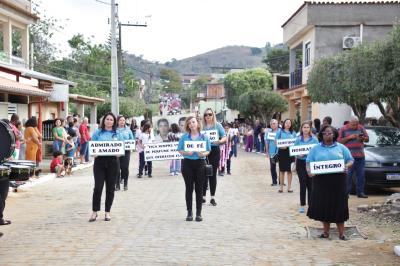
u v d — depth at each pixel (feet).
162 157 46.19
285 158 46.55
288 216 35.06
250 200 42.32
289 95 125.29
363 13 98.53
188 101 370.94
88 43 190.19
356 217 33.99
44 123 85.10
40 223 32.65
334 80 69.82
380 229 30.40
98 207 33.17
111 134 33.09
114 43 94.94
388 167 43.01
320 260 23.88
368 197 42.55
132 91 208.23
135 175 63.72
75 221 33.14
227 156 63.52
